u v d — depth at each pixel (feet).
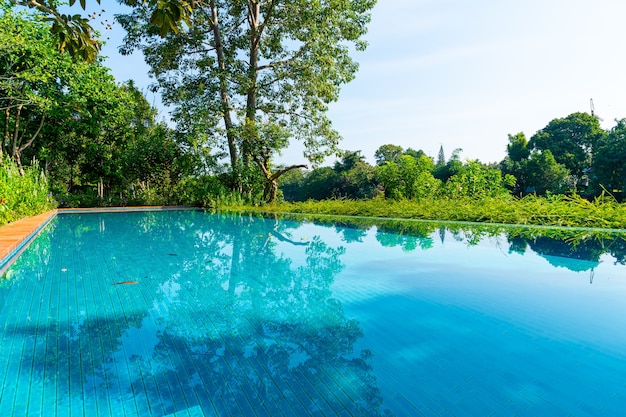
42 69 41.04
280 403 4.79
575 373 5.41
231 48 49.67
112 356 6.12
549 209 22.57
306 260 14.37
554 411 4.48
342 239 19.98
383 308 8.56
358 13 48.70
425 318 7.86
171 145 48.29
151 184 50.47
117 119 50.78
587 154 119.24
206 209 44.57
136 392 5.01
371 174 116.47
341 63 49.24
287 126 50.34
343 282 10.92
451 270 12.25
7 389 5.02
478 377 5.34
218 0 48.85
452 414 4.46
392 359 6.02
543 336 6.78
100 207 44.21
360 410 4.59
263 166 48.93
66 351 6.25
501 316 7.80
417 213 27.96
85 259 14.51
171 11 5.28
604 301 8.68
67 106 45.11
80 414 4.49
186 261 14.25
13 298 9.25
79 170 54.49
